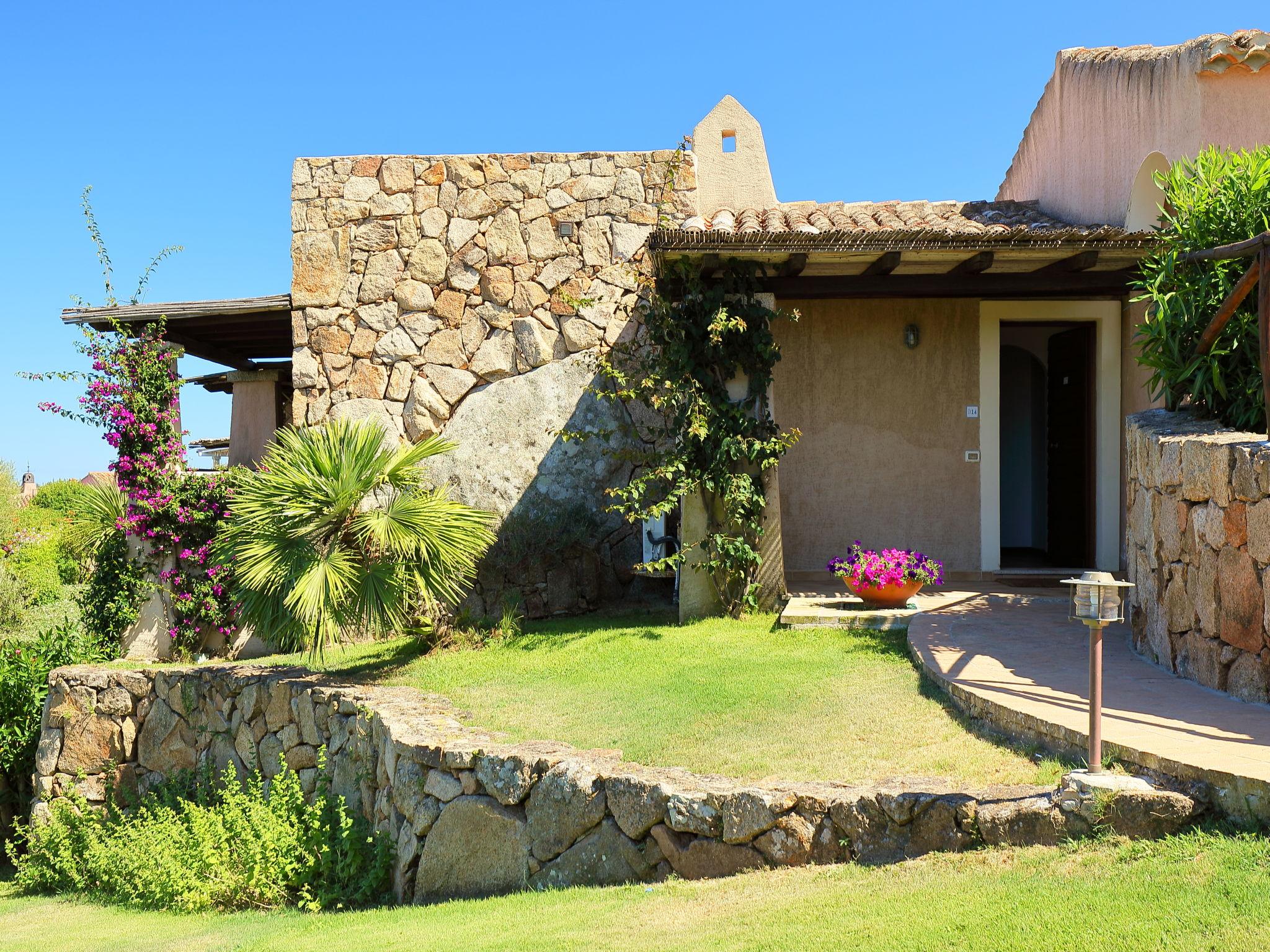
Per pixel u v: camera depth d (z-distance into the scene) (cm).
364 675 810
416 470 827
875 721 541
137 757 902
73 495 1112
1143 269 736
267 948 501
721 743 540
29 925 712
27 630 1496
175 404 1116
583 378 1080
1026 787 418
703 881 450
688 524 877
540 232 1093
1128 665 590
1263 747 398
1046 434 1275
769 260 841
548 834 523
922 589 909
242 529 750
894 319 994
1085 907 326
